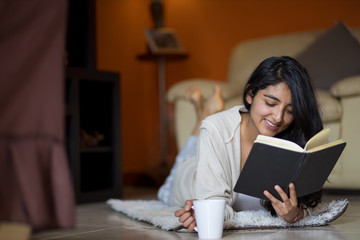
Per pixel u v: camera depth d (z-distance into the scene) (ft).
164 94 15.48
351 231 4.91
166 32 14.32
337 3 13.26
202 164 5.03
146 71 15.35
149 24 15.53
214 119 5.25
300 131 4.99
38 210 2.69
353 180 9.05
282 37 12.39
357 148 9.01
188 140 7.59
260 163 4.44
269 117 4.72
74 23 10.14
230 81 12.56
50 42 2.88
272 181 4.51
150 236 4.92
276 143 4.33
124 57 14.61
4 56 2.76
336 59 10.68
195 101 9.00
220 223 4.45
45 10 2.86
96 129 10.36
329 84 10.61
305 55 11.09
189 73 15.31
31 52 2.81
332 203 5.83
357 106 9.02
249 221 5.05
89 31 9.89
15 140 2.75
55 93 2.86
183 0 15.44
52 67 2.87
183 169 6.64
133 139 14.75
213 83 11.20
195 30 15.25
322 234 4.73
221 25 14.90
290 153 4.29
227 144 5.20
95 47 10.01
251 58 12.41
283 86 4.63
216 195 4.93
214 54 14.97
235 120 5.31
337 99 9.41
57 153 2.82
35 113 2.81
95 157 10.34
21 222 2.68
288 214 4.96
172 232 5.14
